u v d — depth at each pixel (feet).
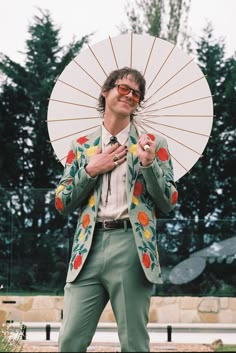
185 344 29.68
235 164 84.33
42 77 86.02
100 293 12.77
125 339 12.44
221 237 40.57
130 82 13.26
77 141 13.80
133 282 12.48
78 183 12.85
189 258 40.34
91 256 12.73
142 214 12.73
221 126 84.94
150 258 12.50
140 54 18.13
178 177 18.12
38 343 28.96
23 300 37.58
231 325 38.06
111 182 12.88
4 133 84.99
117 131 13.47
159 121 18.08
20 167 85.15
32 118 85.51
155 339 31.91
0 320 36.60
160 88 18.07
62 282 38.17
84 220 12.94
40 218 38.52
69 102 17.53
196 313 39.55
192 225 40.40
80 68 17.72
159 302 39.65
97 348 28.14
